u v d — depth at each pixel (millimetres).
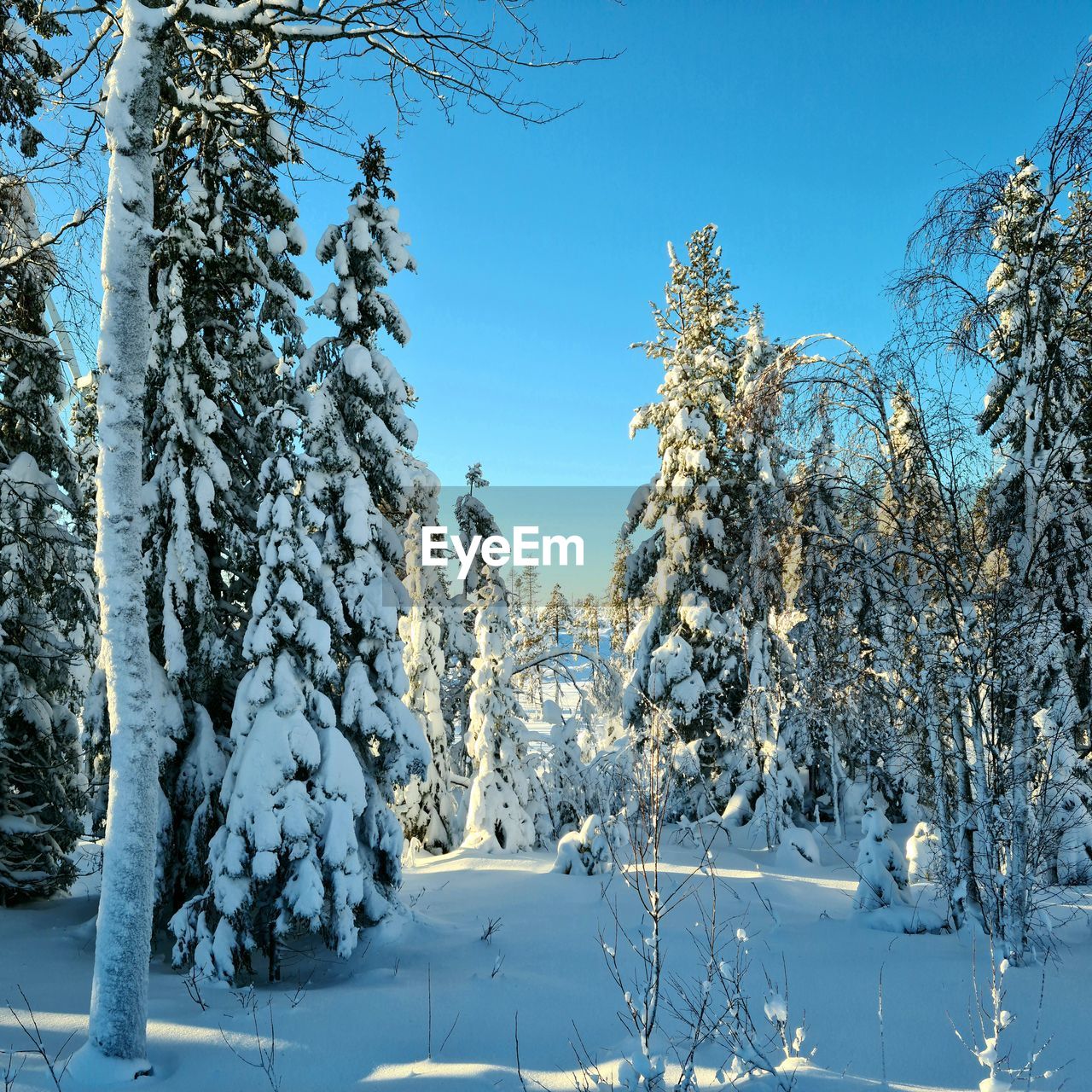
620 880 13555
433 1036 6762
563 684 64750
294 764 9141
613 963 8695
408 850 18328
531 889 13258
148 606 11383
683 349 20297
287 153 11562
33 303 13516
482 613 20078
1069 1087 5293
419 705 19188
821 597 10789
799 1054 6000
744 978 7867
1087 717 10453
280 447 10211
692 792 20688
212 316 12117
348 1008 7406
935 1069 5711
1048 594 8883
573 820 20484
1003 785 8273
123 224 6145
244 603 12289
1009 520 9336
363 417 12719
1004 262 9273
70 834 13703
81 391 13977
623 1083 5512
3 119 9484
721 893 12508
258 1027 6953
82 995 7879
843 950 8766
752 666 18469
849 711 10922
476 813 18969
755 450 18812
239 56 8578
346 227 13195
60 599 14242
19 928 10969
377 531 12336
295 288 12859
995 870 8555
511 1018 7160
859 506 10484
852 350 10203
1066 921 8688
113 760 6047
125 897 5953
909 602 9570
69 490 14938
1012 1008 6664
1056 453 8695
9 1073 5809
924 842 12242
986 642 8852
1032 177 9055
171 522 11250
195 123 10586
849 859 16781
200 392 11320
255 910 9039
